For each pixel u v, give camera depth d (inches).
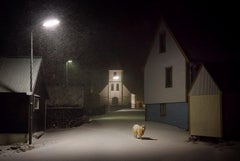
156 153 709.9
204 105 901.2
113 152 734.5
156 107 1365.7
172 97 1253.1
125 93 2974.9
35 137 1036.5
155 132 1084.5
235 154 672.4
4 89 989.2
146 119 1432.1
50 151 779.4
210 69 901.2
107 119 1628.9
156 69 1364.4
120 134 1041.5
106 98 2974.9
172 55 1258.6
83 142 906.1
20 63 1091.9
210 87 889.5
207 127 887.1
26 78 1034.7
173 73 1251.8
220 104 856.3
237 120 845.2
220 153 687.7
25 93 992.9
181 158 644.1
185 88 1173.1
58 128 1393.9
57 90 1891.0
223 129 849.5
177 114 1221.1
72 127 1395.2
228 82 871.1
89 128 1259.2
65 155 713.0
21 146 865.5
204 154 681.6
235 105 850.1
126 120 1493.6
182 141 891.4
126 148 788.0
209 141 865.5
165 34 1304.1
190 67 1170.0
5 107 992.2
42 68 1149.1
